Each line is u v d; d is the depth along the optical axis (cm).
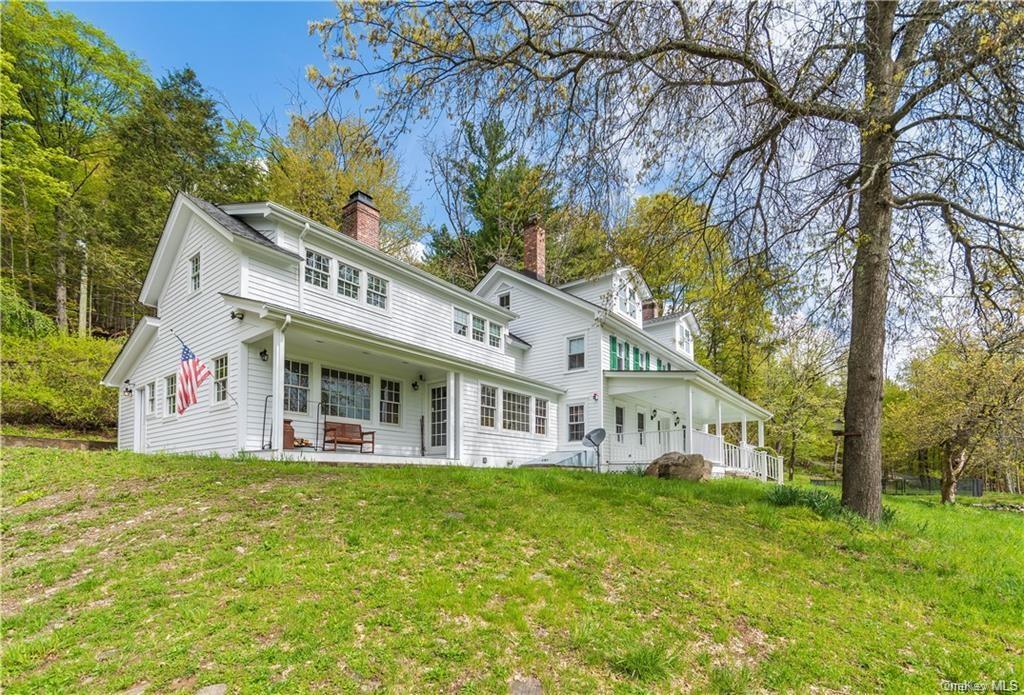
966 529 959
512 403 1783
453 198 2555
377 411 1420
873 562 668
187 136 2473
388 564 500
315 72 652
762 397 2986
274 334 1031
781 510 865
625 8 694
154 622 395
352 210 1559
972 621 521
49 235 2316
